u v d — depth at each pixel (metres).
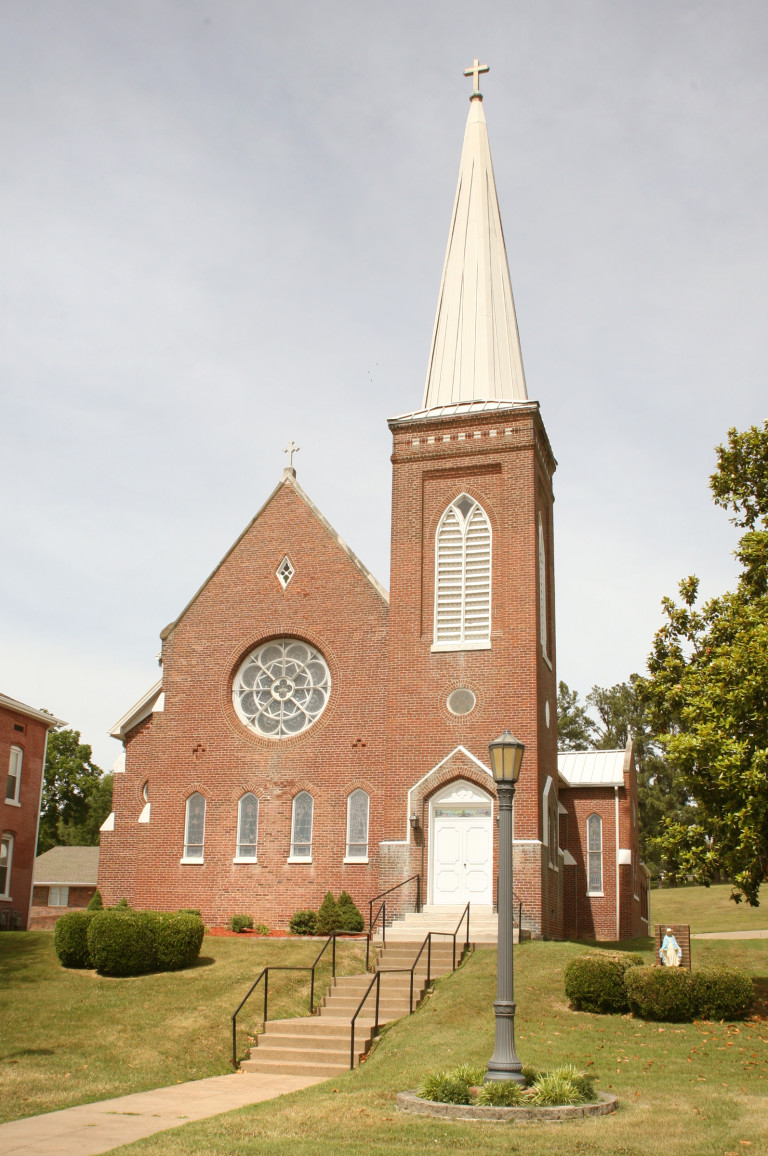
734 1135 14.00
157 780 36.44
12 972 25.86
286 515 37.59
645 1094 16.47
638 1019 22.09
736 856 24.25
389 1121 15.03
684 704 26.44
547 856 33.03
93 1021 22.23
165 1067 20.02
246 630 36.94
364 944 28.31
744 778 23.62
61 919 26.88
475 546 34.47
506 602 33.53
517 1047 19.59
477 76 42.91
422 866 32.06
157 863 35.56
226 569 37.78
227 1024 22.34
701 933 45.84
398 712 33.62
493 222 40.41
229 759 35.91
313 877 33.97
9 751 48.75
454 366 37.88
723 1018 21.98
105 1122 15.68
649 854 83.31
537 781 32.12
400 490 35.59
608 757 45.38
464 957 27.08
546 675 35.47
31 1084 18.38
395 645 34.25
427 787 32.59
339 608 35.97
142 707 37.75
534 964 26.22
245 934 32.38
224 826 35.31
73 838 89.25
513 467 34.59
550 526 39.00
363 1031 21.09
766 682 23.89
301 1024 21.66
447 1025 21.53
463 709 33.03
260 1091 18.16
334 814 34.31
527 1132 14.26
